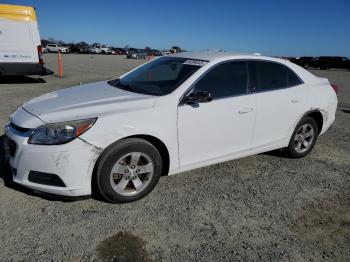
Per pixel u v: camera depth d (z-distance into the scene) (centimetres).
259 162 501
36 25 1200
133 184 361
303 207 378
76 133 320
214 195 391
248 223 339
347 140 641
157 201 370
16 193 366
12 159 345
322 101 517
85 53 6172
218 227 329
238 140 432
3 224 312
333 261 291
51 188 325
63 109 344
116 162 340
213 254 290
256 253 295
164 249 292
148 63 498
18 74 1195
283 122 475
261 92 447
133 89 417
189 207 361
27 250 280
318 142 618
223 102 406
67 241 294
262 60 461
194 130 386
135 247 292
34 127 326
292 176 459
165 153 380
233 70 428
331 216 363
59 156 315
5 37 1149
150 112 355
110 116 335
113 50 6650
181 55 467
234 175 450
